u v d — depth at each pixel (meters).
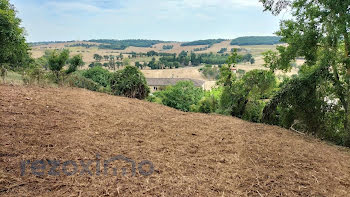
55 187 2.61
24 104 5.07
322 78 7.49
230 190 2.90
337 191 3.09
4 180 2.60
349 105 7.38
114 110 5.96
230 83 11.54
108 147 3.78
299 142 5.18
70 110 5.25
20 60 24.52
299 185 3.16
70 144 3.67
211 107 12.43
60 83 8.63
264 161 3.85
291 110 8.16
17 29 21.08
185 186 2.89
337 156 4.57
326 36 7.71
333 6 7.16
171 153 3.85
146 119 5.66
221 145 4.43
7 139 3.50
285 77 10.78
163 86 55.69
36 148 3.40
